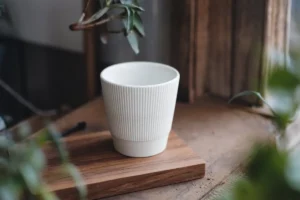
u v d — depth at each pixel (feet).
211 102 3.84
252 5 3.47
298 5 3.32
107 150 2.87
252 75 3.60
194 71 3.81
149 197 2.58
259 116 3.56
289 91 1.25
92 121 3.51
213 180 2.73
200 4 3.65
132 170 2.64
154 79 2.97
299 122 3.14
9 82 4.71
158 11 3.81
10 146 1.83
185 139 3.24
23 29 4.71
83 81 4.51
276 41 3.44
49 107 4.88
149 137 2.73
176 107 3.76
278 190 1.11
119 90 2.61
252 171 1.16
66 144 2.93
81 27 2.99
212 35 3.79
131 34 3.09
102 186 2.54
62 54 4.59
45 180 2.49
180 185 2.70
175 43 3.77
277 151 1.15
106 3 2.99
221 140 3.22
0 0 4.63
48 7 4.44
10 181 1.66
